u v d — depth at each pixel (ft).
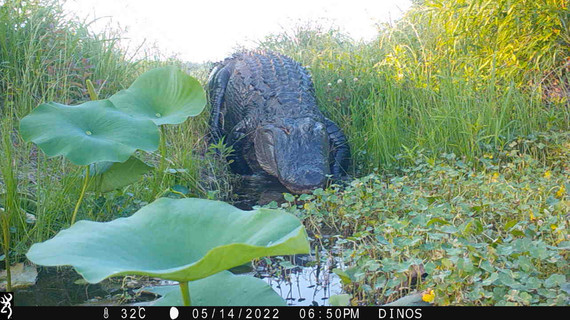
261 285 7.93
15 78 20.02
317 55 30.66
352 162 22.80
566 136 20.02
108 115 11.87
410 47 28.02
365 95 26.40
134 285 11.01
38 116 11.25
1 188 13.52
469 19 24.72
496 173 16.81
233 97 24.86
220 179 20.24
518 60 24.11
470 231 11.79
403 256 11.43
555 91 23.38
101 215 14.07
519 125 21.44
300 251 5.58
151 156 18.71
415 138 21.53
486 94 22.50
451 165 19.34
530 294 9.35
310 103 22.62
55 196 13.43
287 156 19.48
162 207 7.13
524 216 13.56
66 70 20.43
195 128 24.35
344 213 15.05
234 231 6.79
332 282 11.24
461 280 9.19
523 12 23.86
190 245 6.70
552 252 9.88
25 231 12.26
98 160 10.80
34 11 22.09
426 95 23.41
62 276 11.47
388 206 15.21
